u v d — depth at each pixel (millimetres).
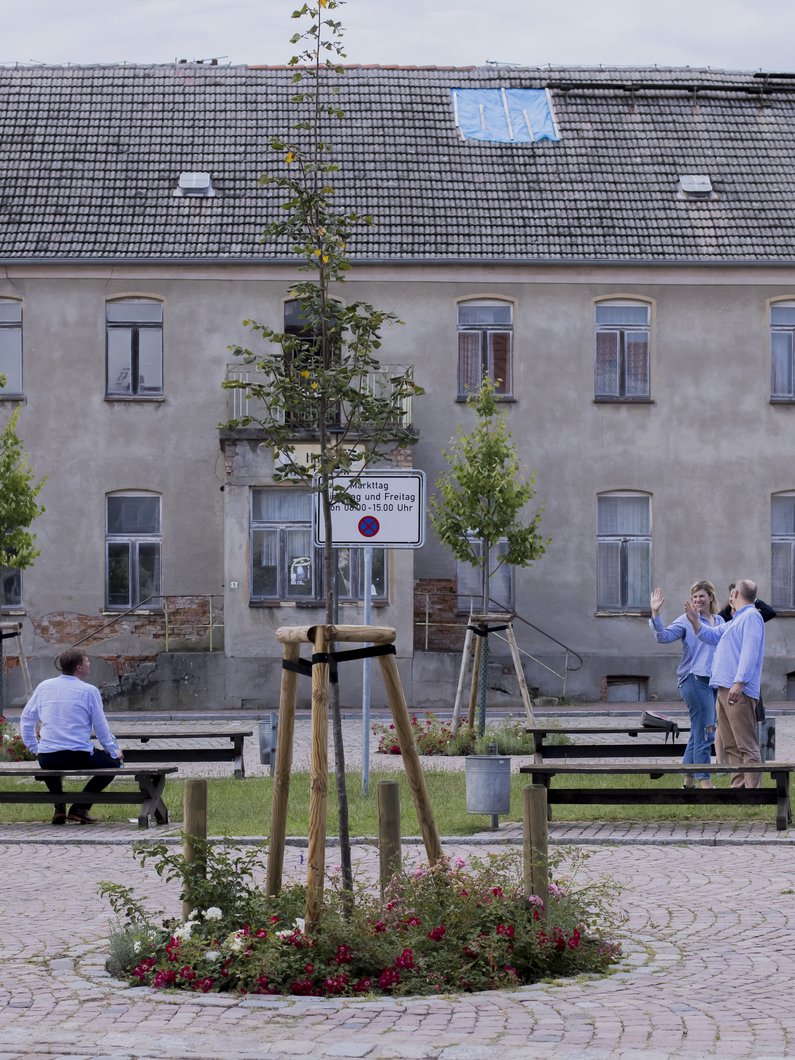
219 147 33906
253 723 28562
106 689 31297
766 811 14820
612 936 8852
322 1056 6441
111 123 34312
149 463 32406
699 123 35062
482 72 36219
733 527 32969
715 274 32750
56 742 14688
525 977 8086
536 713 29969
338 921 8102
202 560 32438
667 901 10305
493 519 23125
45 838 13820
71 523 32344
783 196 33594
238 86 35375
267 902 8469
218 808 15203
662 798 13531
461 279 32438
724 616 17062
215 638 32250
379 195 32969
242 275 32281
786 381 33250
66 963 8469
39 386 32375
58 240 32031
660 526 32875
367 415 9203
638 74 36875
